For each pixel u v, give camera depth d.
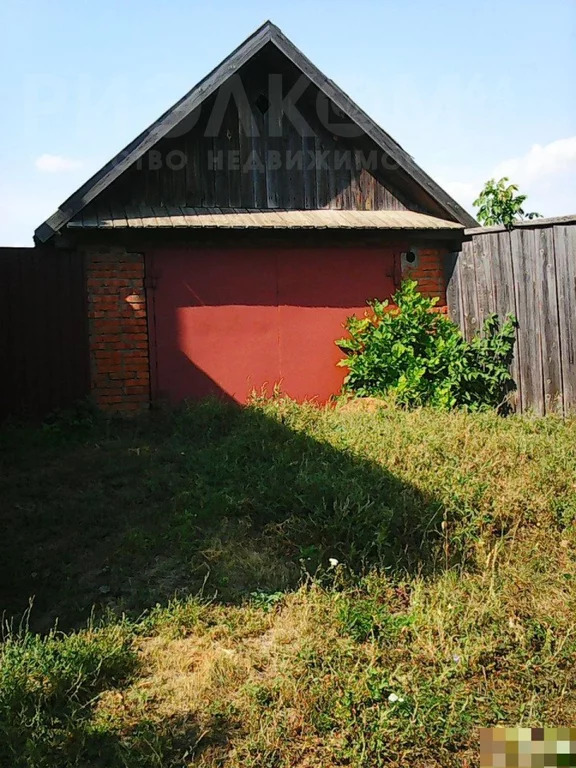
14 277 8.29
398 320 9.05
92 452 7.22
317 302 9.34
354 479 5.49
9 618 3.99
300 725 3.05
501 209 11.65
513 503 5.23
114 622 3.92
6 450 7.30
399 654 3.57
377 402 8.39
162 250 8.78
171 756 2.90
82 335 8.52
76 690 3.24
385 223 9.27
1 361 8.24
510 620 3.84
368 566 4.48
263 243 9.12
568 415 7.66
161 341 8.79
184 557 4.70
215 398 8.62
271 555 4.73
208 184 9.33
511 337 8.55
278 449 6.59
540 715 3.16
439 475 5.72
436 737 3.01
